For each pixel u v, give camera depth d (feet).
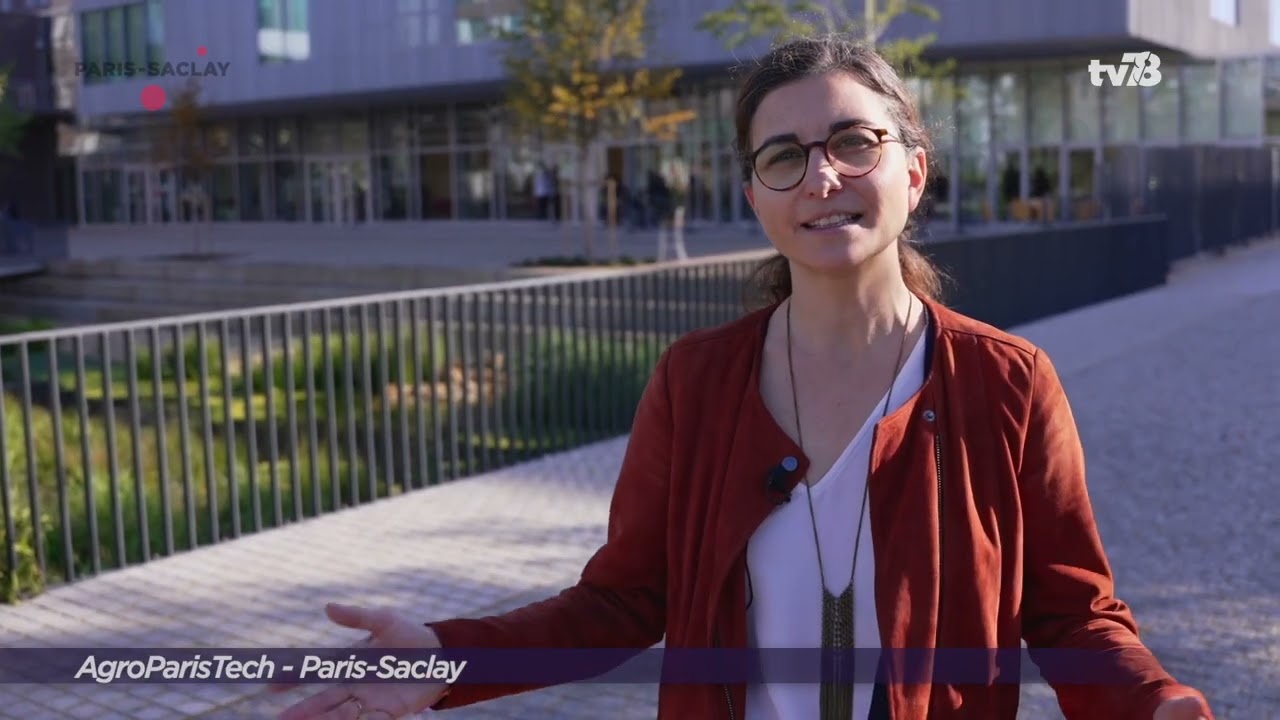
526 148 123.65
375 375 30.04
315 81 117.80
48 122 139.54
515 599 18.12
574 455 28.30
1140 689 5.14
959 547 5.39
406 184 133.08
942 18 93.35
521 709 14.26
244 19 119.65
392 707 5.51
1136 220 65.00
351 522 22.63
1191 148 89.45
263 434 28.37
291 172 141.28
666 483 5.94
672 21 100.63
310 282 76.18
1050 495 5.56
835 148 5.52
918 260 6.43
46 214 163.73
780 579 5.54
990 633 5.35
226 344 21.61
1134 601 17.52
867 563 5.46
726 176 110.93
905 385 5.63
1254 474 24.30
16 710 14.24
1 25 129.08
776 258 6.55
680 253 75.82
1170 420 29.73
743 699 5.57
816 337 5.74
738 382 5.80
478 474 26.43
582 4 68.08
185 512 20.95
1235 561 19.13
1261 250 98.43
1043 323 51.19
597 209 115.34
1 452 18.37
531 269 69.36
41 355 45.03
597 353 30.22
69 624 17.29
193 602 18.16
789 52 5.69
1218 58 102.47
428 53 111.34
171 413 30.35
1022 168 104.83
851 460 5.56
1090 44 93.45
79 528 21.66
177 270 82.64
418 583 18.92
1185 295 62.54
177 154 100.27
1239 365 37.42
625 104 69.62
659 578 6.13
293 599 18.20
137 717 13.98
